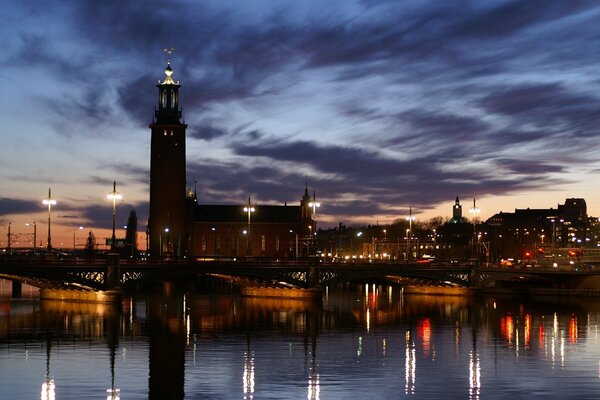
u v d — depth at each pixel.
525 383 86.62
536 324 145.00
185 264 182.00
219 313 163.12
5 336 122.25
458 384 85.94
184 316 155.62
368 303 199.00
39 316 151.62
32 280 182.12
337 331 132.12
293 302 196.25
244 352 107.50
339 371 92.94
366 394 81.00
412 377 89.62
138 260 182.88
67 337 121.38
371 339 121.69
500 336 126.25
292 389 83.06
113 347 111.56
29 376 89.38
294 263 196.75
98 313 159.12
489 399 79.25
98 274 172.62
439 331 132.88
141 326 136.62
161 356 103.56
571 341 120.12
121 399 78.62
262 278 199.88
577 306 188.25
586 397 80.25
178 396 79.94
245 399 78.88
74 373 91.19
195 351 108.19
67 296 187.00
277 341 118.81
